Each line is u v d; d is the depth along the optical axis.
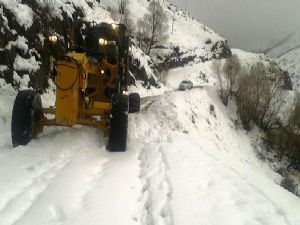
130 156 7.72
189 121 33.66
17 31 12.47
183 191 5.83
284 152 52.53
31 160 6.70
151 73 44.91
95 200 5.26
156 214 5.05
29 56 12.71
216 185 6.33
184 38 91.25
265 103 56.22
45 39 14.07
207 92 55.12
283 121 58.06
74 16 18.53
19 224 4.48
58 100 7.39
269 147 53.28
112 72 9.34
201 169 7.11
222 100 56.31
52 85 14.05
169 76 71.69
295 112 53.38
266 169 46.28
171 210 5.15
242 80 57.09
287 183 42.25
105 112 8.08
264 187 7.27
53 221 4.65
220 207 5.48
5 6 12.26
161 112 22.41
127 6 69.19
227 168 7.61
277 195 6.88
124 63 10.41
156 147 8.52
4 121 9.09
